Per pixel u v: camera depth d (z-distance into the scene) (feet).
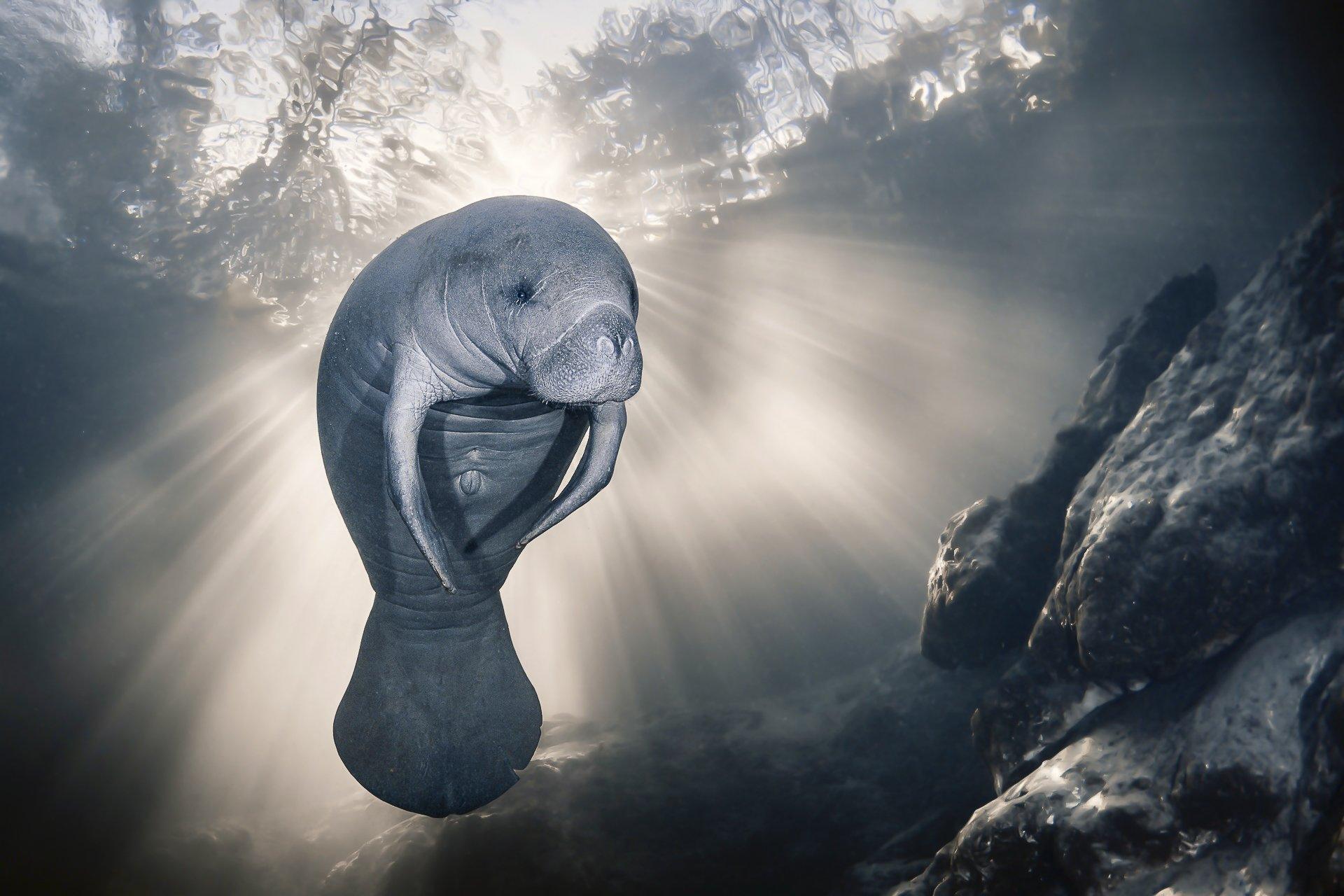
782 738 29.19
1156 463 17.26
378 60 38.19
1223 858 12.67
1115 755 15.11
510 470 12.25
